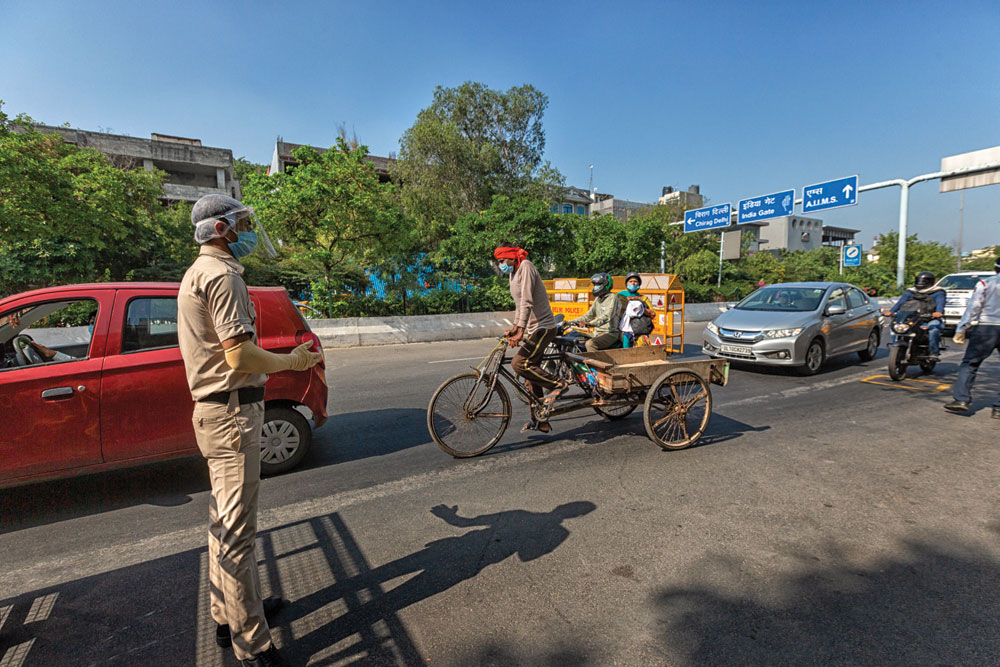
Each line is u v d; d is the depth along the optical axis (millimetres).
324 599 2432
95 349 3449
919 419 5383
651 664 1972
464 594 2438
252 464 2004
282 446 4039
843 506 3332
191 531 3189
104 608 2418
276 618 2301
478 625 2217
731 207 22078
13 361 3514
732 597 2389
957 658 1996
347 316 13539
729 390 6832
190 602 2465
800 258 39406
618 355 4781
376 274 14992
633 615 2266
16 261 11828
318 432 5176
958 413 5605
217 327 1845
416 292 14883
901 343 7270
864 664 1965
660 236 20797
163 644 2166
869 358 9273
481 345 12688
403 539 2984
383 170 31516
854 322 8688
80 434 3369
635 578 2547
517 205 16094
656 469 4012
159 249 15766
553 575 2582
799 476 3840
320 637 2168
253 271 14883
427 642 2119
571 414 5727
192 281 1895
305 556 2820
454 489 3689
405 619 2266
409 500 3516
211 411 1928
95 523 3301
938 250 35062
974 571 2596
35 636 2225
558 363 4727
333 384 7668
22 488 3869
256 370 1902
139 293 3633
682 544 2871
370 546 2914
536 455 4395
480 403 4434
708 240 31281
